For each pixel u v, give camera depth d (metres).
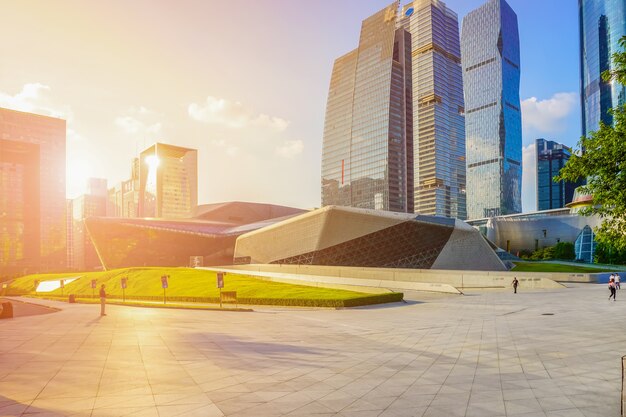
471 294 45.44
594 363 12.35
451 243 66.62
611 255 77.56
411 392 9.59
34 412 8.04
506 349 14.73
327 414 8.08
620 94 174.38
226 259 114.81
